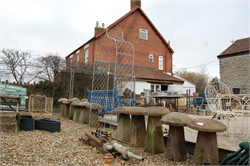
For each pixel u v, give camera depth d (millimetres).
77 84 10414
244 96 3959
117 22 15039
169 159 2844
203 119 2436
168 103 10719
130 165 2689
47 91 10258
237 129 4859
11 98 4801
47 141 3867
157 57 17234
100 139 3402
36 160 2789
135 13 16422
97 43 13773
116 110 3992
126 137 3975
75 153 3217
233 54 12695
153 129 3195
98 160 2914
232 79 12773
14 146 3332
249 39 12805
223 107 5152
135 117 3713
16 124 4531
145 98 9859
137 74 13766
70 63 11195
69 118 7320
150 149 3174
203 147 2381
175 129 2857
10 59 10492
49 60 10844
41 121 4980
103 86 9266
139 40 16266
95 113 5820
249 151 2002
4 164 2521
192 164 2549
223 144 3285
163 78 14734
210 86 4555
